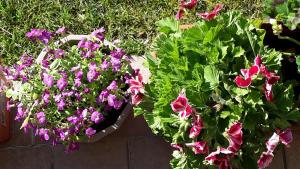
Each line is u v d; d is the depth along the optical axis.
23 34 0.92
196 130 0.62
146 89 0.69
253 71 0.61
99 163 0.84
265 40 0.75
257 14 0.89
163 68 0.68
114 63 0.71
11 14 0.93
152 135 0.85
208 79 0.64
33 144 0.87
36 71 0.74
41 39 0.75
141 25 0.91
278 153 0.81
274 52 0.66
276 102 0.66
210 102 0.66
